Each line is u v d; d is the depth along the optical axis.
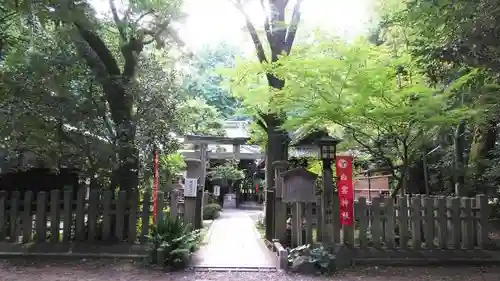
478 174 11.20
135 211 7.93
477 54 5.72
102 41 8.30
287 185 7.72
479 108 8.02
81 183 9.91
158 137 9.20
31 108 7.33
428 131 9.42
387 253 7.63
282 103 8.20
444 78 8.05
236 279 6.56
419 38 8.99
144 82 8.89
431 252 7.70
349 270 7.22
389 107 7.70
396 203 8.37
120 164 8.36
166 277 6.63
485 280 6.68
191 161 11.52
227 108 28.78
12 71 7.45
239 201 29.38
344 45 7.56
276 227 8.52
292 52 10.03
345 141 9.98
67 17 6.28
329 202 7.90
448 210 8.01
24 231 7.85
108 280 6.38
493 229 10.02
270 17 9.91
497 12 5.18
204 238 10.18
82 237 7.88
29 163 9.45
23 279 6.31
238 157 20.78
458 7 5.68
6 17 7.63
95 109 7.98
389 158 9.95
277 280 6.57
